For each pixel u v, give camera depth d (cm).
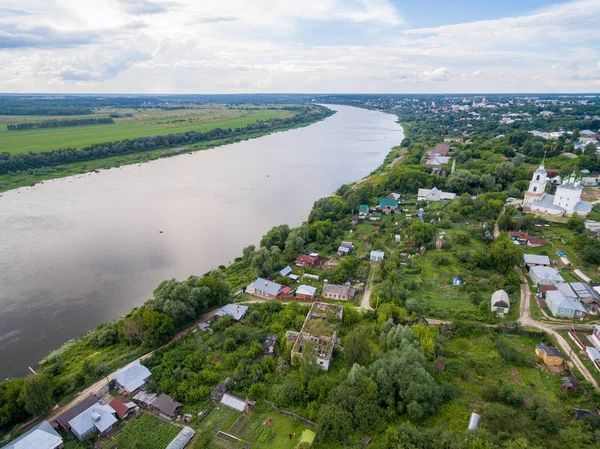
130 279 13100
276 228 15300
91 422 7000
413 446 6225
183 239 16175
